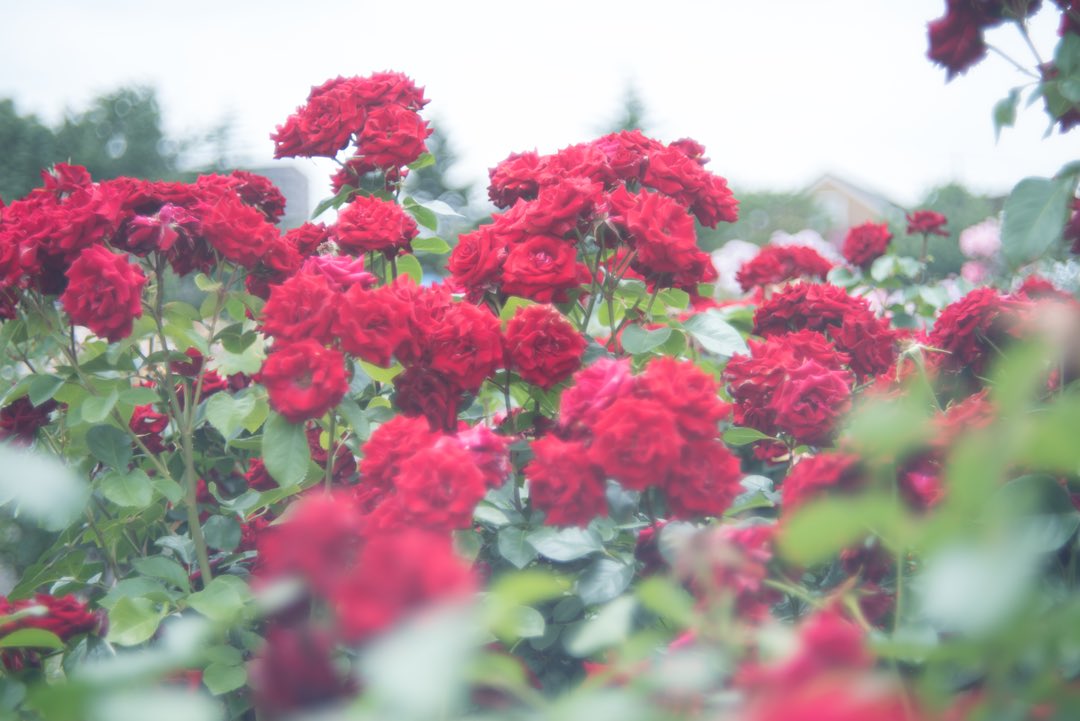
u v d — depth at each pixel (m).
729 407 1.38
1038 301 2.00
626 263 2.06
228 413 1.76
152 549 2.32
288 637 0.69
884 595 1.23
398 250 2.23
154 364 1.92
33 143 15.73
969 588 0.50
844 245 3.74
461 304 1.75
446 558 0.62
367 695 0.58
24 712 1.38
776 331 2.50
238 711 1.55
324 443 1.90
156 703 0.56
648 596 0.74
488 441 1.48
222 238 1.80
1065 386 1.56
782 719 0.42
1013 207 1.35
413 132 2.40
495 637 1.24
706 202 2.11
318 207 2.53
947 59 1.58
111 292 1.64
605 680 0.69
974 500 0.52
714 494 1.35
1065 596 1.13
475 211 18.69
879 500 0.56
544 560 1.63
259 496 1.78
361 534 1.29
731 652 0.77
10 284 1.68
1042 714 0.61
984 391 1.59
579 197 1.85
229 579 1.55
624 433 1.30
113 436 1.77
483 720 0.61
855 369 2.36
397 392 1.77
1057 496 1.07
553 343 1.78
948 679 0.92
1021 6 1.51
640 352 1.89
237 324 1.88
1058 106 1.49
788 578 1.14
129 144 18.72
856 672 0.57
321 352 1.57
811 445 1.76
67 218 1.71
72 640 1.68
